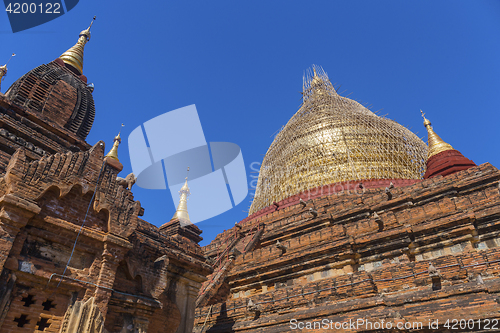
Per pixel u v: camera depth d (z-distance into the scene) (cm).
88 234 1225
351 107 4872
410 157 4072
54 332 1068
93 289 1178
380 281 1781
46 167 1191
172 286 1630
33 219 1115
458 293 1475
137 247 1418
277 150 4759
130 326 1274
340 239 2192
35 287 1073
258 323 1866
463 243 1889
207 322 2114
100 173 1350
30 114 1775
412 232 2025
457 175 2538
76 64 2519
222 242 3534
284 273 2328
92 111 2234
